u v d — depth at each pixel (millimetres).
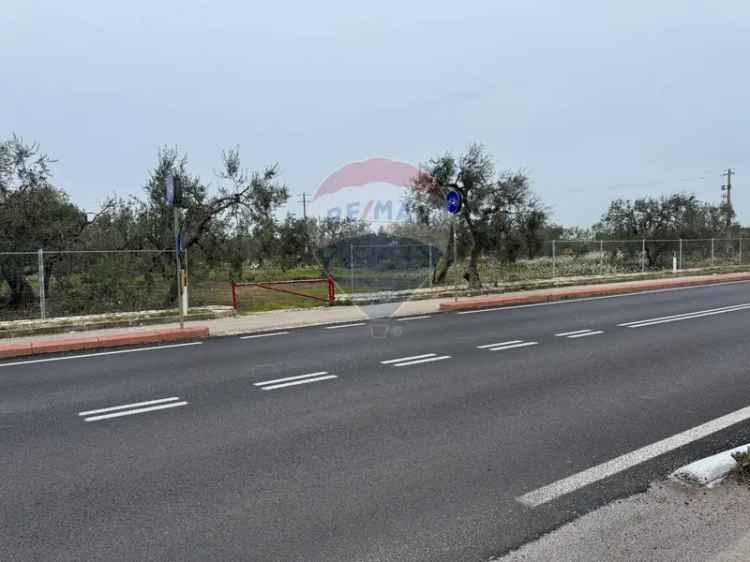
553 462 4133
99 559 2902
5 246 13664
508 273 22938
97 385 6922
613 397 5934
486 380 6812
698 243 30766
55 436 4945
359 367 7707
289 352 8969
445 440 4652
